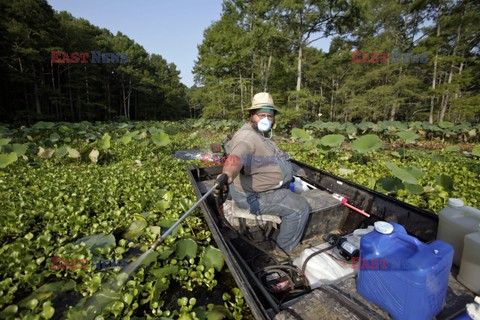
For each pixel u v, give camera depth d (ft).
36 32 82.43
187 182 16.78
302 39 60.90
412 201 13.15
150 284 7.41
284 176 7.62
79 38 106.32
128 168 20.24
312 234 8.49
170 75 215.92
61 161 21.95
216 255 8.54
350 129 43.19
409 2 83.25
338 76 116.06
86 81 115.14
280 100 70.64
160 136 26.91
